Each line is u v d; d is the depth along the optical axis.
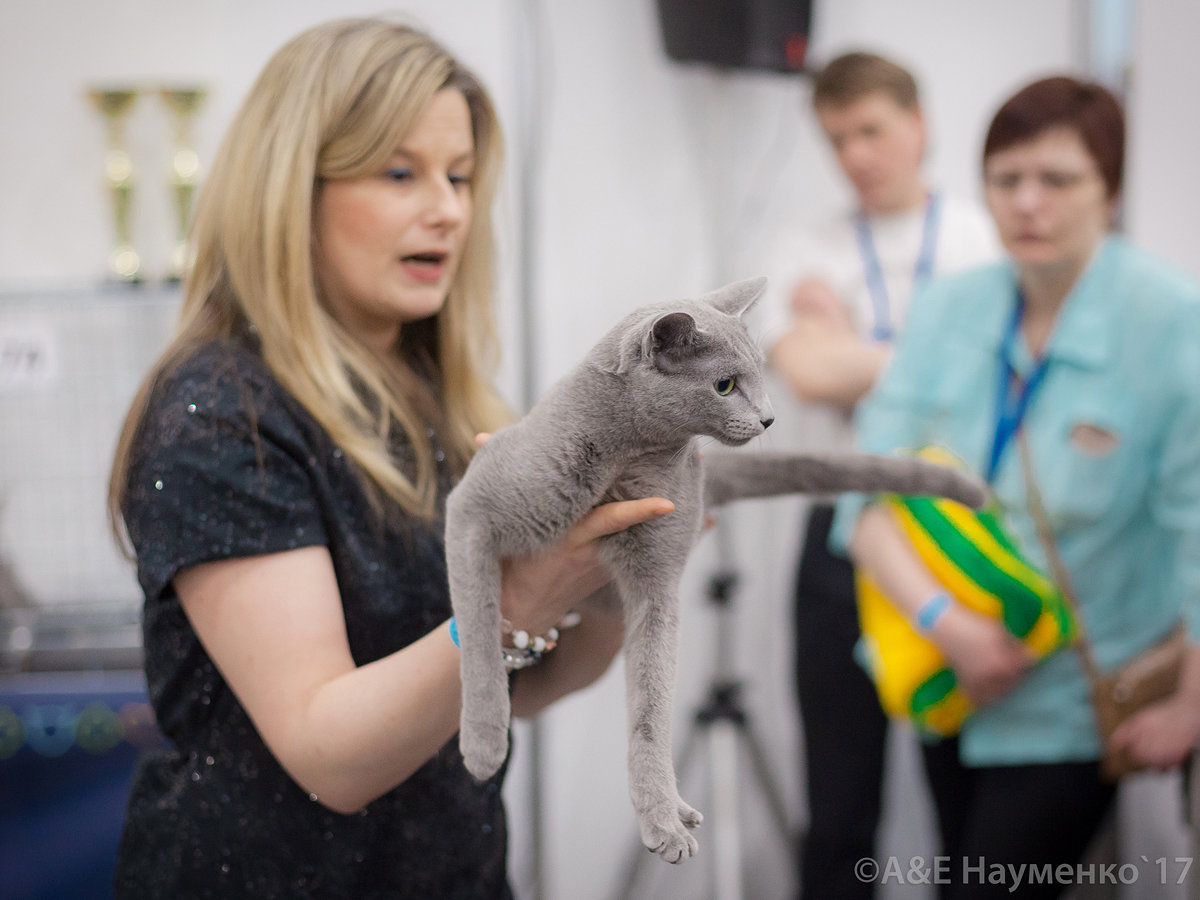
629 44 2.72
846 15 2.86
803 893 2.21
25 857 2.05
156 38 2.31
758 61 2.63
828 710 2.20
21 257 2.33
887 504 1.77
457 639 0.90
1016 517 1.71
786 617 3.01
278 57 1.13
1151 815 2.25
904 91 2.28
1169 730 1.59
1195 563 1.59
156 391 1.06
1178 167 2.26
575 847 2.60
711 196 2.96
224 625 0.98
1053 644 1.61
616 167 2.70
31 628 2.18
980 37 2.80
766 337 2.44
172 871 1.08
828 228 2.47
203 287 1.15
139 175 2.33
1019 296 1.76
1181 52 2.25
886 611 1.80
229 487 0.99
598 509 0.83
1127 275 1.66
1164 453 1.62
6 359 2.15
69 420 2.26
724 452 1.10
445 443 1.24
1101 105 1.60
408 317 1.17
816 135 2.92
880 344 2.32
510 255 2.29
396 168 1.10
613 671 2.70
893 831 2.81
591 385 0.82
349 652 1.02
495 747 0.82
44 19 2.30
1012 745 1.70
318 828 1.07
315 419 1.06
